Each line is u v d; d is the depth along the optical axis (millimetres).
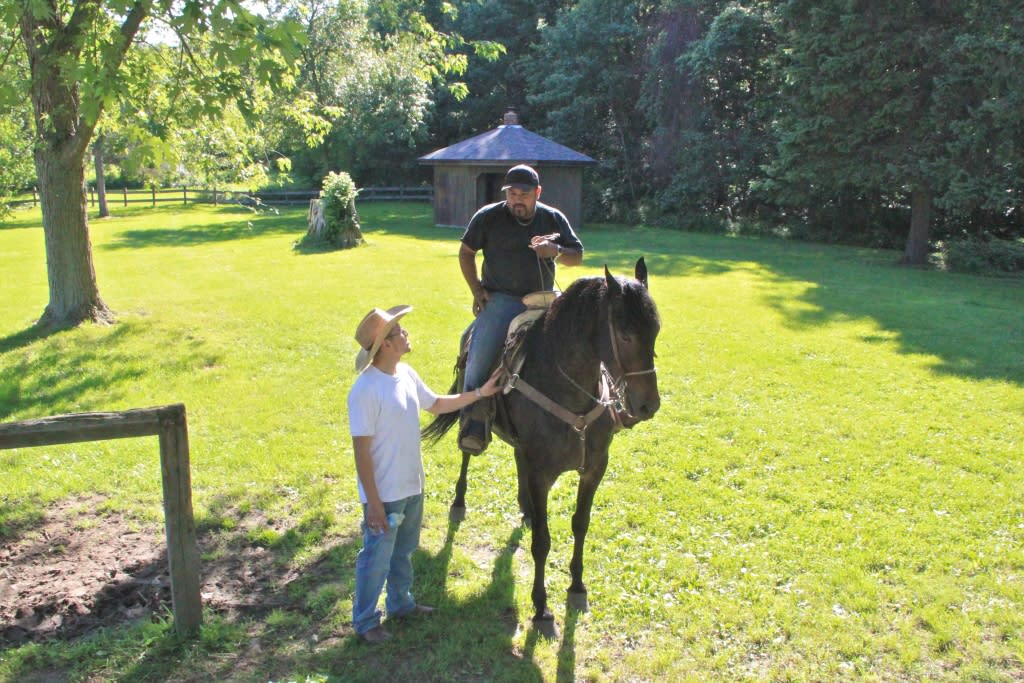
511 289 4758
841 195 26562
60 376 9070
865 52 19531
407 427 3898
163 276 16703
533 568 4961
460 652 4051
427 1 42844
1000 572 4887
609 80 32438
